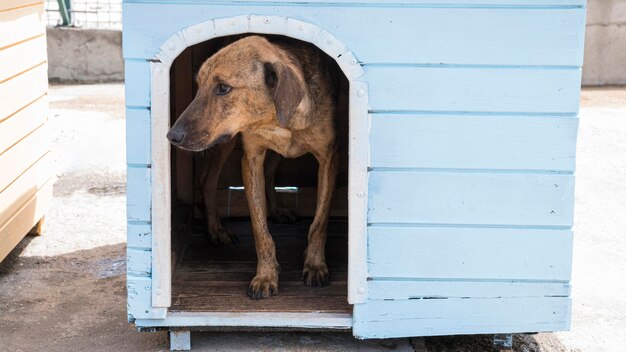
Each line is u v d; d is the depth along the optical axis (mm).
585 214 5668
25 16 4586
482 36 3252
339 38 3230
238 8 3207
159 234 3320
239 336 3643
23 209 4562
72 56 10812
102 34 10812
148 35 3201
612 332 3826
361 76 3258
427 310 3449
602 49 10992
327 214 3893
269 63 3340
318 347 3555
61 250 4836
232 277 3938
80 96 9828
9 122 4297
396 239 3383
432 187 3354
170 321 3410
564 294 3449
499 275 3428
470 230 3385
